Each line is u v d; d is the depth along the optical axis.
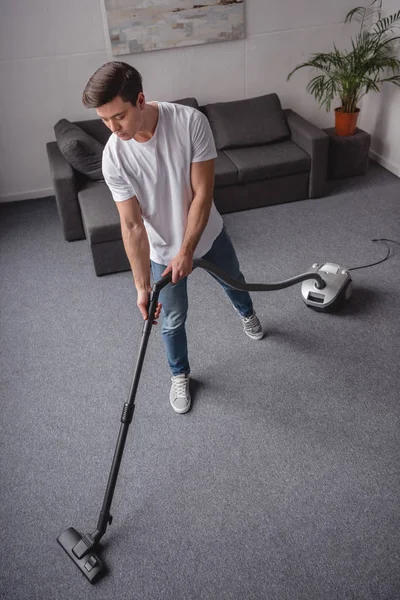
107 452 2.11
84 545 1.72
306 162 3.65
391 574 1.65
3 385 2.45
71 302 2.96
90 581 1.69
